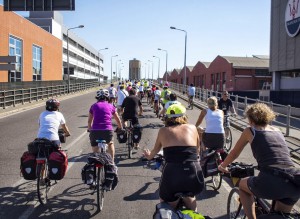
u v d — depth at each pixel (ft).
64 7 82.64
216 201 21.09
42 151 19.83
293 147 37.58
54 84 133.49
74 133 47.21
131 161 31.27
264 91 110.93
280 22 124.16
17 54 140.26
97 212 19.07
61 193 22.13
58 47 211.20
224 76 184.34
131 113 33.22
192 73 245.45
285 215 11.69
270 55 132.05
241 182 13.21
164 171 13.64
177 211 11.23
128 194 22.15
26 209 19.42
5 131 49.24
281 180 11.71
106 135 23.45
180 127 14.30
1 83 81.92
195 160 13.75
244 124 56.59
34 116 69.41
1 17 121.49
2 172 27.04
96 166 18.99
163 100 60.64
